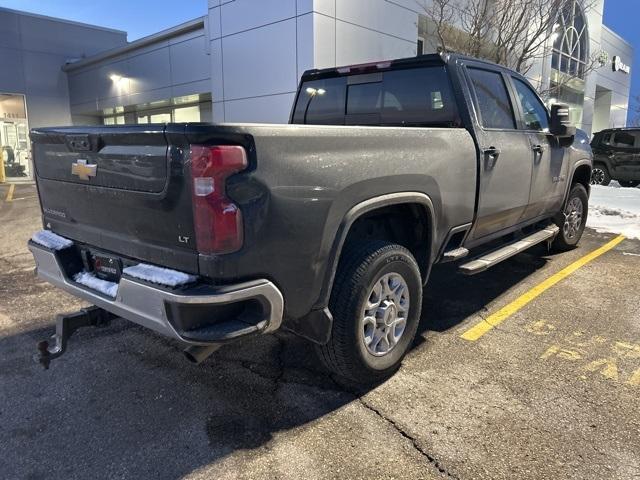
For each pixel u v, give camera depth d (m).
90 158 2.83
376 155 2.93
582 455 2.55
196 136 2.25
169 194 2.40
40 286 5.35
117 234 2.82
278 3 11.11
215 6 12.49
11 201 12.48
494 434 2.72
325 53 10.80
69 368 3.53
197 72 15.52
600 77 27.78
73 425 2.87
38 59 20.28
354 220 2.84
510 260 6.12
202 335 2.35
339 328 2.92
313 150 2.58
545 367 3.45
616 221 8.45
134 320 2.61
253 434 2.76
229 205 2.30
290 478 2.42
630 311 4.45
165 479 2.44
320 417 2.90
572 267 5.79
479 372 3.39
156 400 3.12
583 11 17.42
